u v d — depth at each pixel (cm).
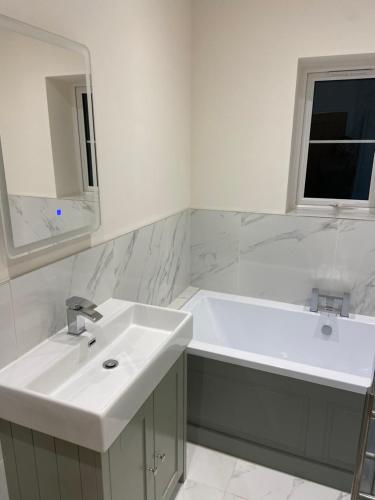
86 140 157
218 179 268
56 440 122
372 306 253
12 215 125
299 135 256
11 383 121
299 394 188
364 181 254
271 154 250
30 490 135
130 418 126
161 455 164
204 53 248
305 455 196
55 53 135
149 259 225
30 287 137
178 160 251
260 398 198
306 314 260
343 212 258
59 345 144
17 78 121
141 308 181
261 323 274
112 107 174
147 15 193
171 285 263
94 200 165
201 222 281
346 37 217
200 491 192
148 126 207
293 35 226
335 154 256
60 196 145
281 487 194
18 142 124
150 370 138
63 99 142
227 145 259
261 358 195
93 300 175
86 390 137
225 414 209
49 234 142
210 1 238
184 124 254
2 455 135
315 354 263
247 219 267
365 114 243
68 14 141
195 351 205
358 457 146
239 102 248
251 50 237
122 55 177
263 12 229
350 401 178
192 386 213
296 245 260
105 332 162
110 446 121
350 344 252
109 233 183
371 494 154
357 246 246
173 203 251
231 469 205
